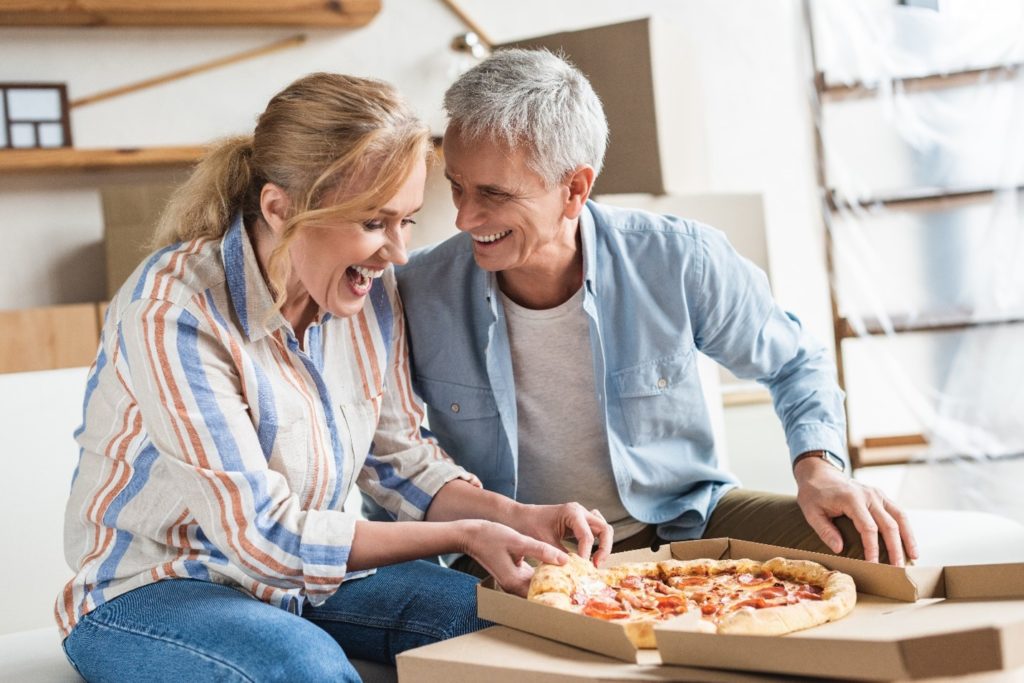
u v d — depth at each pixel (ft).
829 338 13.84
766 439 10.34
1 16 10.93
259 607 4.56
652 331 5.85
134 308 4.61
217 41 11.98
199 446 4.53
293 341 4.91
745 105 13.71
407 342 5.90
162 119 11.78
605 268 5.82
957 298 11.70
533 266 5.54
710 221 10.30
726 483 6.15
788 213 13.80
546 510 5.04
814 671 3.59
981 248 11.54
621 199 9.64
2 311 10.21
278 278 4.54
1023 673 3.72
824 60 12.05
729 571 4.67
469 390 5.85
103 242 11.23
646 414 5.88
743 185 13.69
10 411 6.08
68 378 6.27
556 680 3.72
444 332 5.84
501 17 13.01
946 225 11.73
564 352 5.76
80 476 5.05
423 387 5.97
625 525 6.00
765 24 13.74
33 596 6.06
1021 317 11.33
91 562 4.91
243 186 4.87
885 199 11.85
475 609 5.01
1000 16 11.40
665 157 10.05
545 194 5.24
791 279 13.80
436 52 12.72
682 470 5.96
